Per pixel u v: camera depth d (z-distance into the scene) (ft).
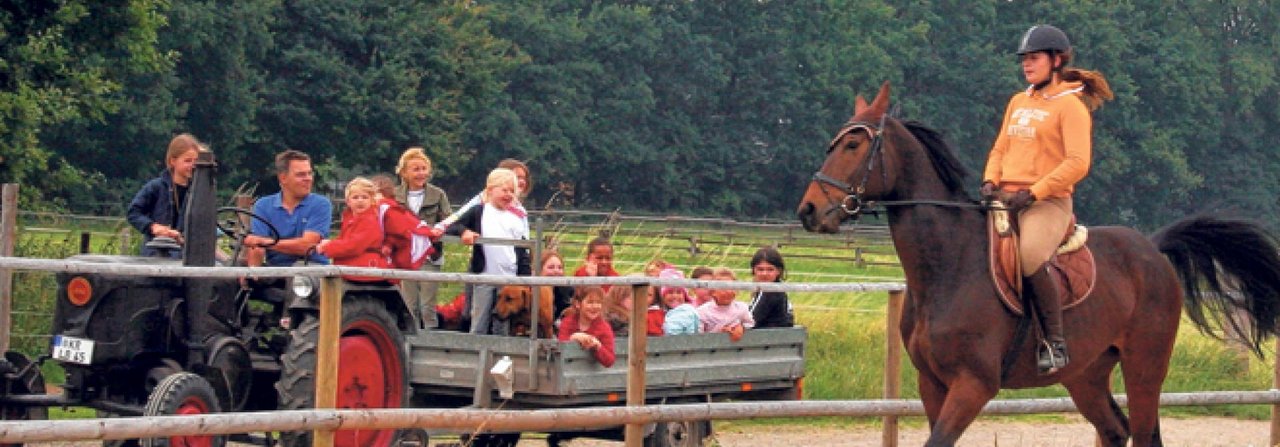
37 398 31.63
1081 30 295.89
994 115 294.66
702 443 38.65
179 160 35.06
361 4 181.06
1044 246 29.14
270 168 179.01
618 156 261.24
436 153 181.06
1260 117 328.29
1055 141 29.43
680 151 270.05
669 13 280.10
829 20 281.13
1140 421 33.04
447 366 34.58
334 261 32.96
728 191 273.13
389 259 34.78
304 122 174.70
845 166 28.25
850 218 28.40
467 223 38.19
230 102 169.48
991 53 294.46
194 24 161.38
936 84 292.61
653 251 74.43
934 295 28.66
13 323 49.93
